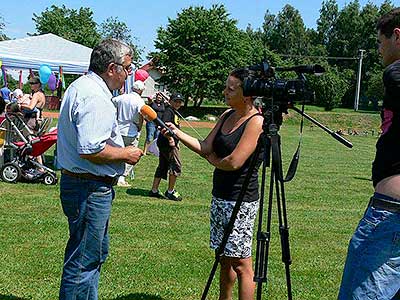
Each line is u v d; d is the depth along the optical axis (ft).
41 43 51.24
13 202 25.53
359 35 281.13
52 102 116.16
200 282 16.07
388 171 8.78
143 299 14.61
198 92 150.92
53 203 25.59
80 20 226.17
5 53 46.55
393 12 8.90
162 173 28.63
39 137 30.60
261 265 10.71
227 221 12.22
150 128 48.57
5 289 14.67
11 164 30.09
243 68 12.02
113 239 20.10
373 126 144.15
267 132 10.59
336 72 238.68
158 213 24.88
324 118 144.97
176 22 151.02
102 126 10.63
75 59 50.78
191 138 12.52
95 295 11.54
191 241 20.40
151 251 18.88
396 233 8.61
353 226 24.85
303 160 55.88
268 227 10.73
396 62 8.63
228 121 12.45
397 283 8.75
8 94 55.21
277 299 15.19
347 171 48.08
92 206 11.08
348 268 9.12
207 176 38.50
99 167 11.00
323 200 31.86
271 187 10.69
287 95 10.22
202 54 150.30
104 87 10.98
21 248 18.31
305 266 18.26
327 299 15.44
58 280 15.58
